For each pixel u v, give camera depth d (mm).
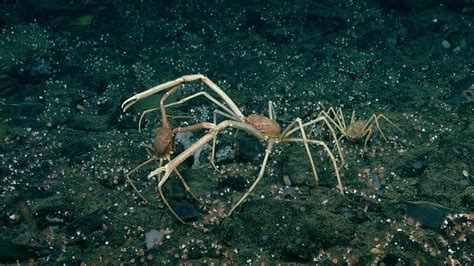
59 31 2105
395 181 1264
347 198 1195
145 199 1211
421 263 1017
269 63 1901
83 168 1362
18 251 1067
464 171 1270
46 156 1418
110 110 1646
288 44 2021
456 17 2066
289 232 1081
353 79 1790
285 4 2252
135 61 1940
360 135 1345
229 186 1262
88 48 2004
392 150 1373
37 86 1770
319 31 2080
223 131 1445
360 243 1071
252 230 1097
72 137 1507
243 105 1644
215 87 1196
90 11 2230
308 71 1845
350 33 2043
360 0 2244
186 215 1153
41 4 2201
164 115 1166
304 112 1603
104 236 1124
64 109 1635
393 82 1751
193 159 1350
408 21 2080
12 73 1798
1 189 1281
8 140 1477
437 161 1309
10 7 2195
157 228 1139
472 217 1117
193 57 1964
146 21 2203
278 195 1221
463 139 1394
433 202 1184
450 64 1829
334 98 1684
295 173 1277
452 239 1075
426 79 1762
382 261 1022
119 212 1195
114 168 1342
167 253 1074
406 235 1086
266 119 1180
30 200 1237
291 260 1041
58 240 1119
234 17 2199
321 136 1447
